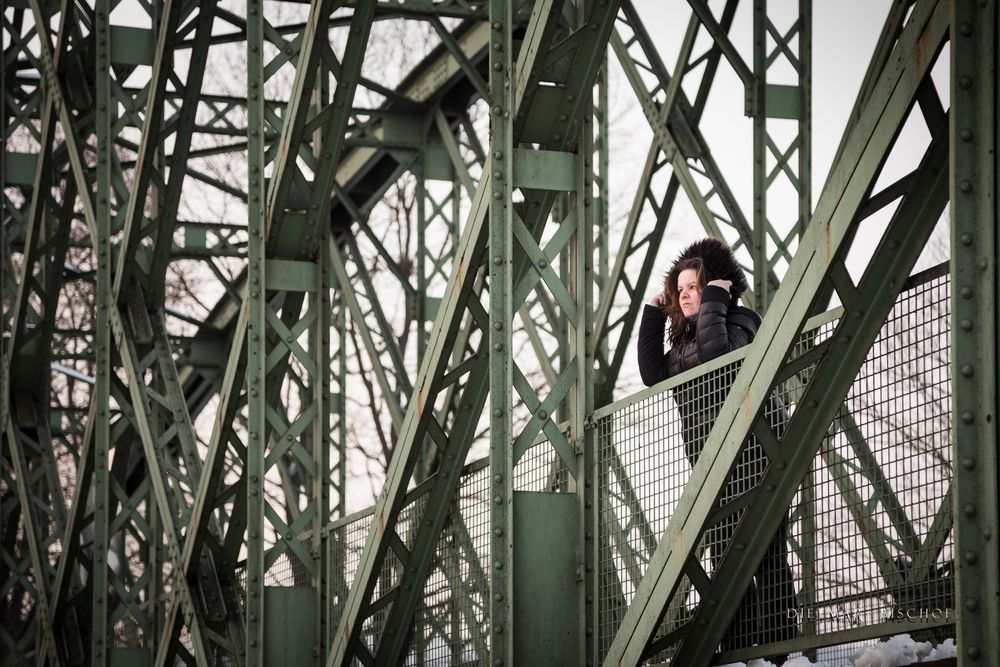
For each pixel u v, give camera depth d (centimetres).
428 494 1135
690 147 1448
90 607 1923
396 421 2067
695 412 803
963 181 551
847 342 687
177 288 3481
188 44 1703
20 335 2019
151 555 1817
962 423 545
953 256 550
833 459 762
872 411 679
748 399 716
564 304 935
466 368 1046
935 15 592
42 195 1908
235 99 1952
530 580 912
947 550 636
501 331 916
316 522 1386
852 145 645
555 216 1800
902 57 614
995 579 535
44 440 2059
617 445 895
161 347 1667
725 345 816
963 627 539
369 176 2270
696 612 778
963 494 543
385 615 1181
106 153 1684
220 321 2669
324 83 1448
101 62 1680
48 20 1855
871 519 684
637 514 864
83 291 3662
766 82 1375
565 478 970
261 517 1363
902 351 660
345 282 2228
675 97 1456
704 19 1394
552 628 912
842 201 651
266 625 1355
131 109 1702
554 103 929
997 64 543
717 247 859
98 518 1728
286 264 1391
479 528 1043
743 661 775
